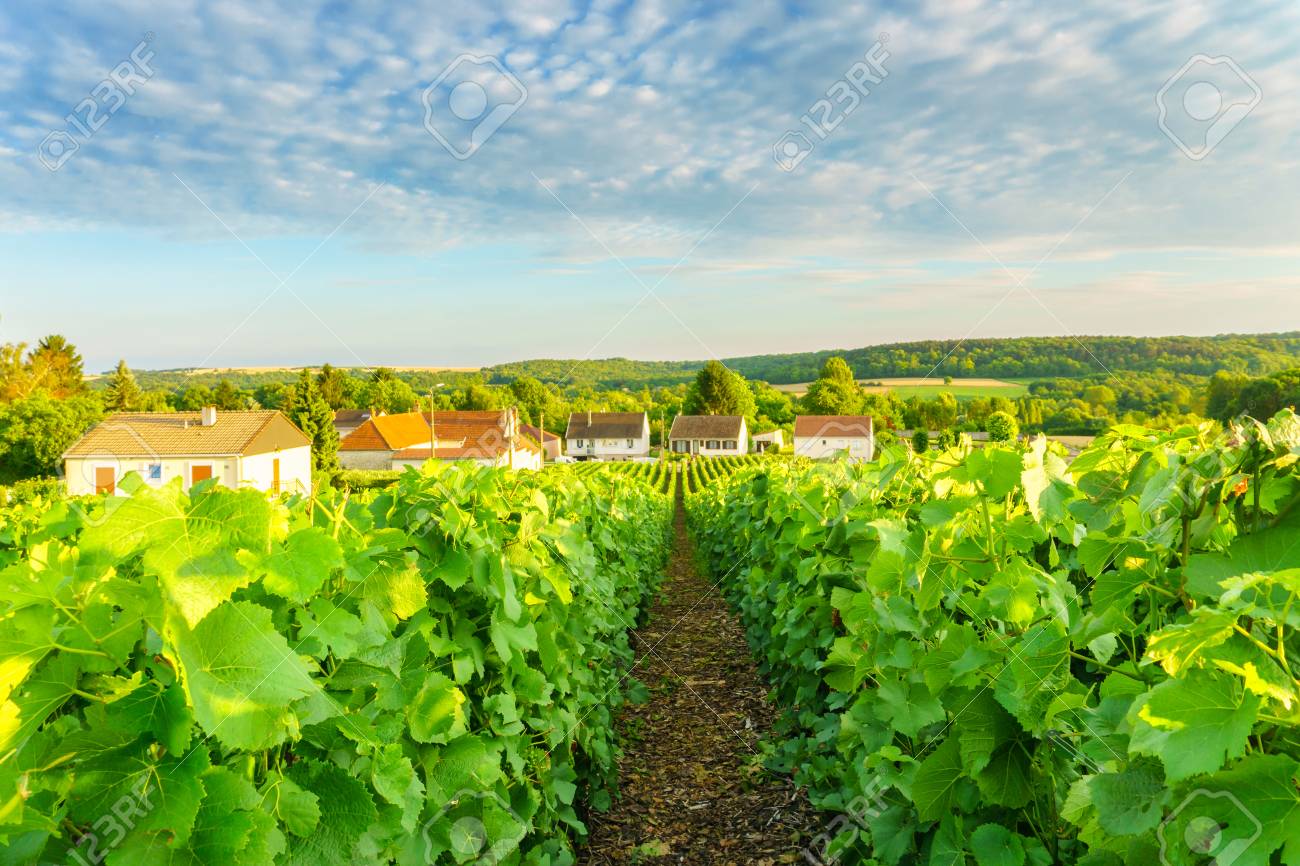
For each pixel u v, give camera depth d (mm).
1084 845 2086
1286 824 1123
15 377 67000
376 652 2295
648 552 12289
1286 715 1144
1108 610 1816
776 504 6730
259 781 1781
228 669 1445
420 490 3176
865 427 48000
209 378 77875
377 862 2000
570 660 4641
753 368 90188
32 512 5316
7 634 1393
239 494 1439
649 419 92375
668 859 4199
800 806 4590
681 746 5961
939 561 2607
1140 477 1923
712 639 9727
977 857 2170
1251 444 1510
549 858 3480
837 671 4023
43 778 1433
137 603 1510
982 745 2178
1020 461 2449
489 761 2703
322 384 77375
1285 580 1102
